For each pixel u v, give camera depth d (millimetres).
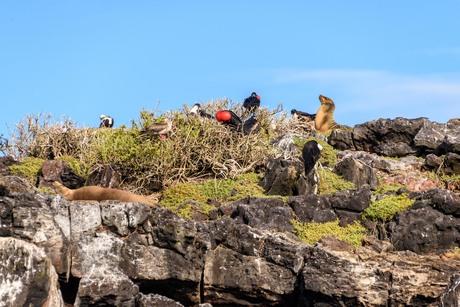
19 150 62156
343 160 58781
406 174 60688
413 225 50000
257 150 60781
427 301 44562
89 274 40812
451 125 65312
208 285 46375
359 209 51594
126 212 45688
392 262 45875
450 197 50344
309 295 45469
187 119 61688
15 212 44469
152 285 46094
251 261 46250
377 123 66188
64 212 45469
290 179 55594
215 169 59531
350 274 45219
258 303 46406
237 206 51906
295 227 50906
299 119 74500
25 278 38344
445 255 47969
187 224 45812
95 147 58781
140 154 58188
